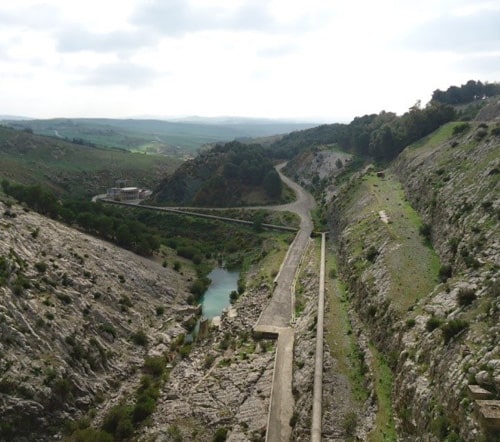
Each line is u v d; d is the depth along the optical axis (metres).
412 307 54.12
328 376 53.47
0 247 72.06
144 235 118.69
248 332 76.50
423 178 95.81
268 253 124.44
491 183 64.38
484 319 39.97
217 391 60.81
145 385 65.19
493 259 48.69
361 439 42.50
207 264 126.00
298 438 46.31
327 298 76.12
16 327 59.91
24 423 52.75
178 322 87.25
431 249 71.12
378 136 160.00
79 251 90.50
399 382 45.34
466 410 32.53
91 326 71.94
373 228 88.31
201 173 193.88
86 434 52.94
